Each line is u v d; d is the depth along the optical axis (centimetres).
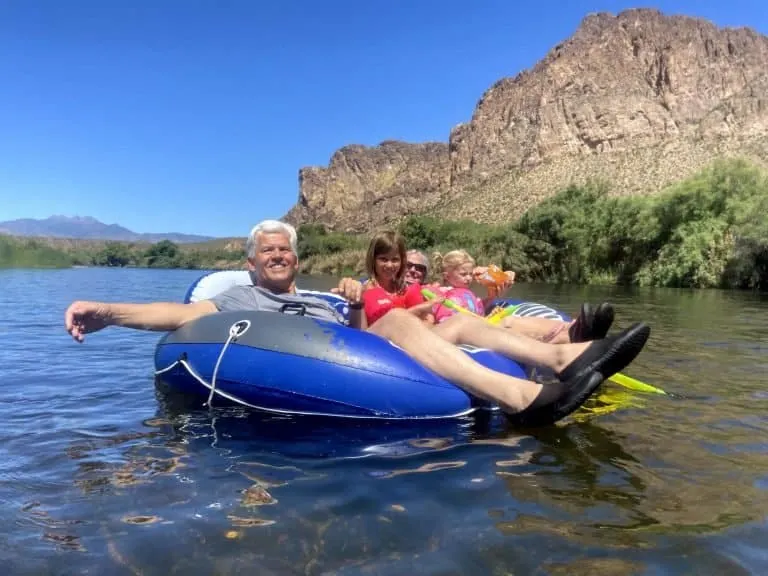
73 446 158
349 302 218
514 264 1772
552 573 96
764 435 170
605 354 168
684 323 490
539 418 169
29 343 356
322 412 184
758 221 1202
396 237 234
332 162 7188
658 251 1471
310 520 114
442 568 98
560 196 1834
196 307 221
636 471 141
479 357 188
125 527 111
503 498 125
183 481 133
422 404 179
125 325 208
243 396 192
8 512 117
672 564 99
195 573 96
